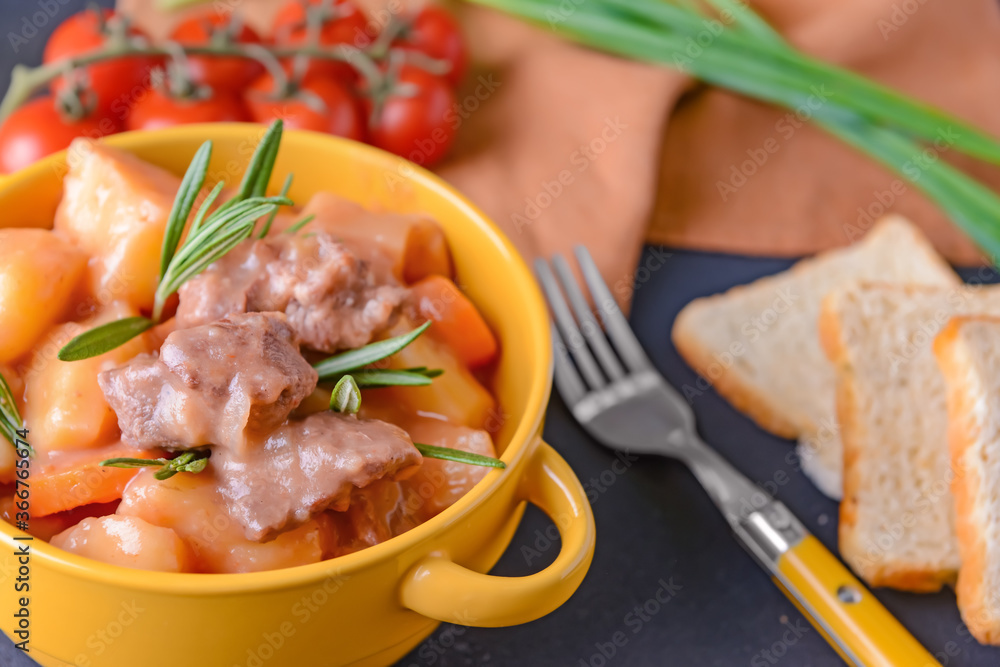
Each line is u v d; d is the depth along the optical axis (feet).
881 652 2.05
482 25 2.56
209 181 2.07
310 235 1.97
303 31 2.44
